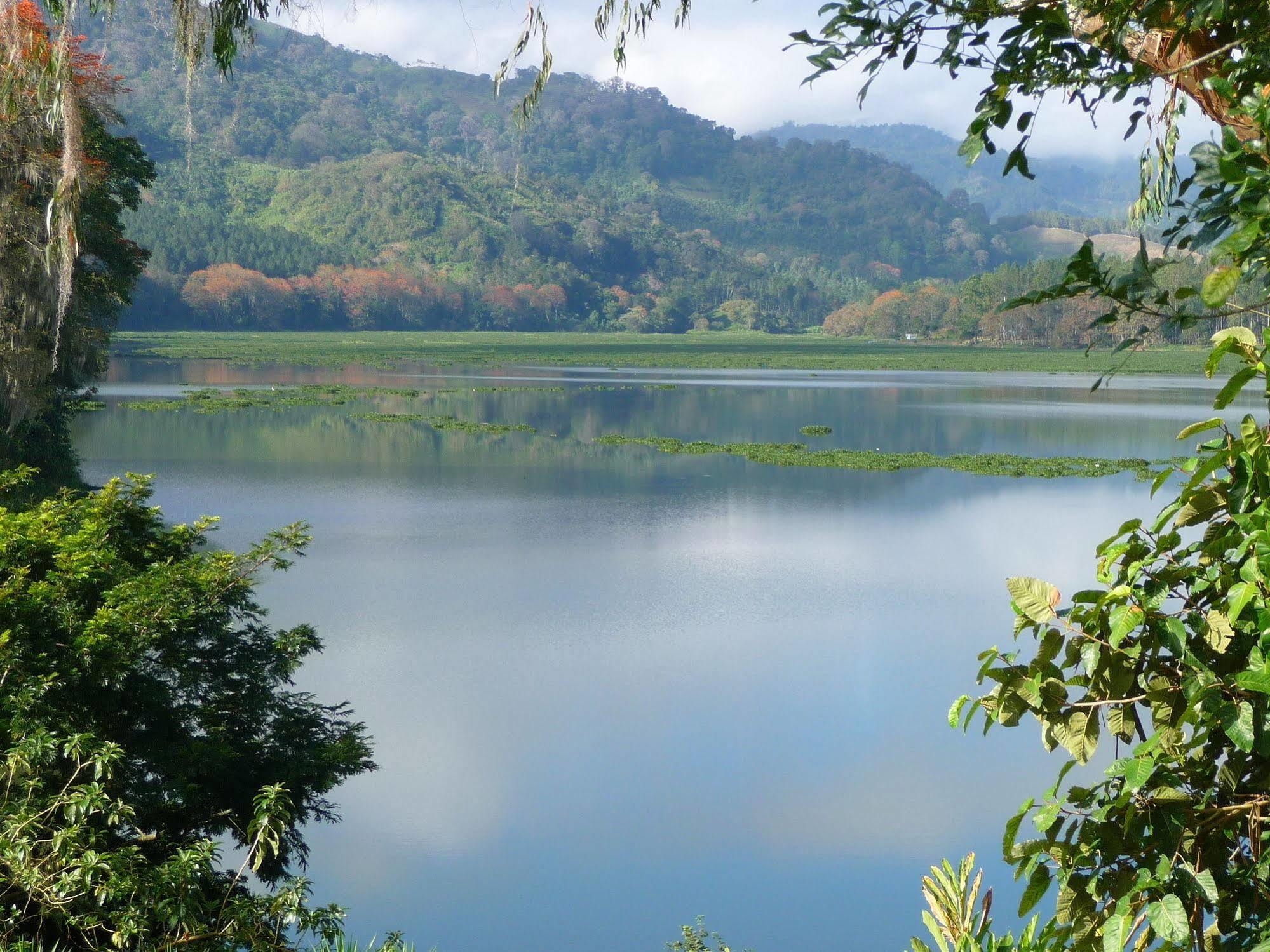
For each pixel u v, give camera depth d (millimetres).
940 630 20094
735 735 14719
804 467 42781
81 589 9359
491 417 60375
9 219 22203
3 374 23516
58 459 32188
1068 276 2645
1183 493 2629
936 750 14297
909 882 10875
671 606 21578
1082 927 2611
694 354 155250
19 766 6438
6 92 7707
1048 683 2666
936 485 38344
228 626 11000
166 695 9398
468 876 10844
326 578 23531
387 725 15016
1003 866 11062
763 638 19484
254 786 9617
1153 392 86500
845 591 23000
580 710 15727
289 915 6512
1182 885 2461
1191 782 2592
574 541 28031
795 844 11586
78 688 8508
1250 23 2654
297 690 16281
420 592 22375
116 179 33031
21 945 5539
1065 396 80812
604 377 100500
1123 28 2998
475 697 16172
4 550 9180
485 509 32562
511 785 13078
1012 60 3006
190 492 34094
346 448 45938
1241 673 2320
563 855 11336
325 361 117438
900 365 129375
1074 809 2693
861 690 16734
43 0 6922
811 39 3139
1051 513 32719
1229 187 2473
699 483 38281
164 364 104312
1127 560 2754
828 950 9445
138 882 6059
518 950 9320
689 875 10883
